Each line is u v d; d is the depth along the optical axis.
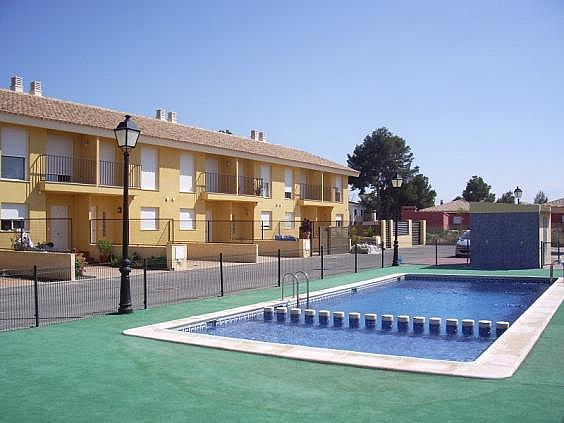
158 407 5.79
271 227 38.47
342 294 16.83
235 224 36.06
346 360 7.58
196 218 32.47
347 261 29.00
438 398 5.96
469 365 7.24
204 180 33.19
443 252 37.72
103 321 11.08
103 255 25.25
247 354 8.15
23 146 24.03
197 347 8.65
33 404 5.91
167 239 30.28
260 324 12.48
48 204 25.36
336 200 46.56
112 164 27.84
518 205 23.14
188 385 6.59
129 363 7.65
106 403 5.93
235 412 5.61
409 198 71.38
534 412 5.47
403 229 47.03
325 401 5.93
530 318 10.83
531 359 7.64
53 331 10.02
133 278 20.28
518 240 23.16
